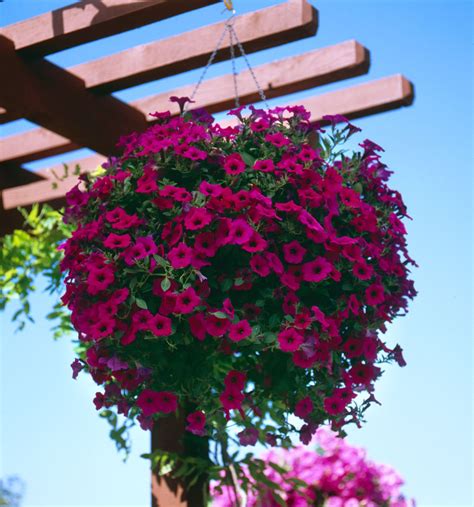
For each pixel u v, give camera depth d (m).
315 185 1.70
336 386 1.77
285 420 1.84
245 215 1.62
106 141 2.78
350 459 3.29
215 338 1.66
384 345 1.81
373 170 1.89
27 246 3.18
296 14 2.29
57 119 2.57
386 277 1.84
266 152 1.73
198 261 1.58
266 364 1.89
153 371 1.69
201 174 1.71
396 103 2.69
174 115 2.91
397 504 3.26
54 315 3.00
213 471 2.25
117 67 2.65
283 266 1.68
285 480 2.24
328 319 1.67
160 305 1.64
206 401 1.79
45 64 2.56
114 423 2.53
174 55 2.53
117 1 2.26
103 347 1.68
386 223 1.84
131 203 1.75
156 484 2.44
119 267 1.65
